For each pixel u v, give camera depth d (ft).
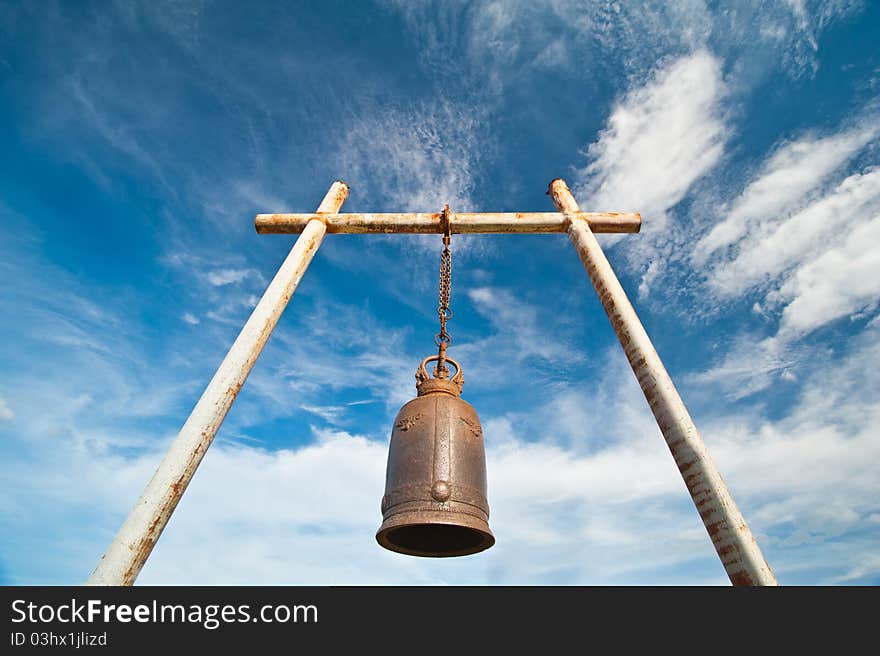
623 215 15.47
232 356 11.44
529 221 15.51
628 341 12.04
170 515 9.34
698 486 9.68
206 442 10.22
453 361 13.42
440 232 15.79
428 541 12.57
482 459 12.05
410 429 11.81
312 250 14.75
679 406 10.62
